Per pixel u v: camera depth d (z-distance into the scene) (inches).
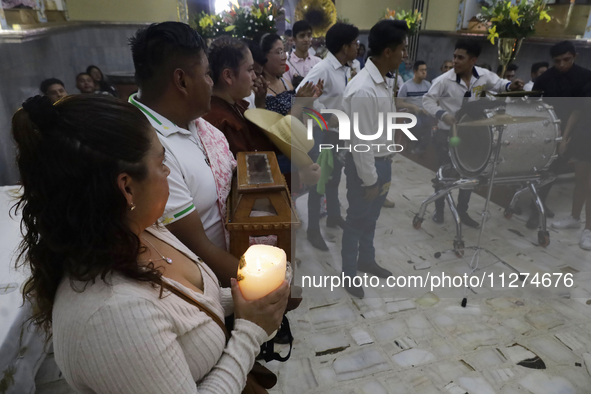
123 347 20.5
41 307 24.4
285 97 79.0
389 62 57.0
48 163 19.8
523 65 204.7
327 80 103.5
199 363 25.5
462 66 102.7
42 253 22.1
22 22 135.1
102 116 20.3
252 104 94.9
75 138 19.6
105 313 20.4
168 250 29.7
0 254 53.3
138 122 22.0
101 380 20.6
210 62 59.9
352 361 56.9
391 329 57.2
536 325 57.1
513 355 57.0
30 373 48.8
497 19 126.3
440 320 55.8
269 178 40.9
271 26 168.4
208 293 29.2
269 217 37.9
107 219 20.9
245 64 59.9
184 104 41.5
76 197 20.3
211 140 47.9
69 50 204.5
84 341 20.2
